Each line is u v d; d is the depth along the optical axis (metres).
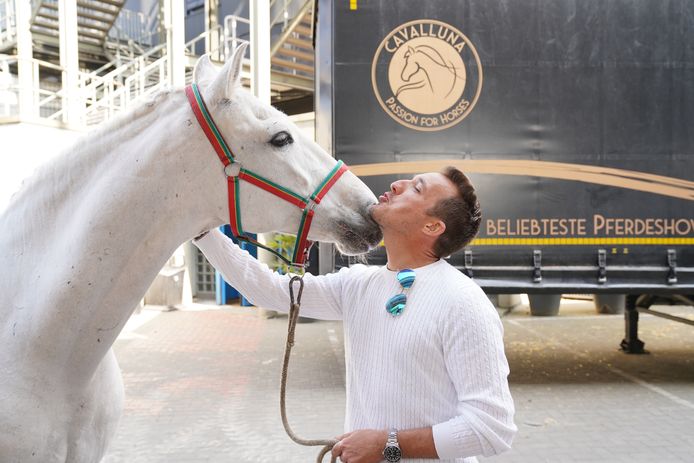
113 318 1.35
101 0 11.91
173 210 1.38
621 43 4.45
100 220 1.30
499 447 1.11
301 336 7.38
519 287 4.43
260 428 4.02
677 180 4.47
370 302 1.35
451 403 1.21
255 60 8.20
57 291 1.29
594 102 4.46
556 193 4.46
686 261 4.46
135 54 14.43
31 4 12.23
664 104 4.47
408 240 1.35
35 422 1.28
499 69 4.42
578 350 6.50
